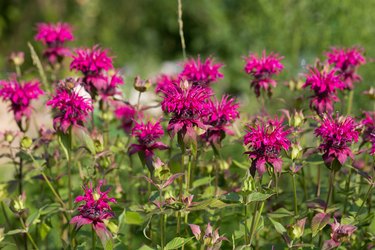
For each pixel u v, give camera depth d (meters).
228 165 3.78
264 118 3.69
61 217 3.79
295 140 3.16
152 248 2.98
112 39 11.98
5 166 6.34
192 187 3.38
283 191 3.84
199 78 3.54
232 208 3.72
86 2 12.34
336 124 2.93
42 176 3.65
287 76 6.64
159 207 2.89
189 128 2.86
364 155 4.22
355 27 6.30
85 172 3.78
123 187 4.12
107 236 2.77
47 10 12.29
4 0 12.55
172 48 13.13
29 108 3.67
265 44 7.48
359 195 3.49
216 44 9.99
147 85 3.66
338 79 3.40
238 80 9.07
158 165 2.83
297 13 7.01
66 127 3.15
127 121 4.16
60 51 4.40
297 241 3.01
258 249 3.58
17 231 3.22
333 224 2.86
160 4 12.87
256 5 8.04
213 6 9.49
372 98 3.80
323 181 4.32
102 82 3.57
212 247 2.79
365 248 3.27
